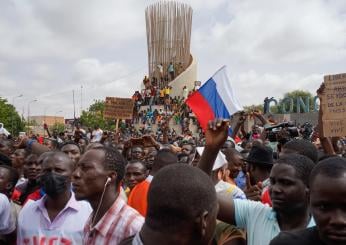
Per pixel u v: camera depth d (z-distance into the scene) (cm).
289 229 311
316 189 217
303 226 309
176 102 4231
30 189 568
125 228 301
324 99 652
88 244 311
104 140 1280
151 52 4678
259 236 320
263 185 512
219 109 765
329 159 225
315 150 472
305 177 306
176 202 171
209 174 314
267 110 3525
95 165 317
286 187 306
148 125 4050
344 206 211
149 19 4656
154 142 978
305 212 310
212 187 182
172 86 4588
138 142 985
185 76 4622
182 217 171
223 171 474
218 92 771
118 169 326
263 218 325
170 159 597
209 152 316
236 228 339
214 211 181
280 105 3819
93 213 323
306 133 1204
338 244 212
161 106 4472
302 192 305
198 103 777
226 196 346
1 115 6506
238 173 677
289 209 308
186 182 174
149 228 178
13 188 510
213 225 183
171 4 4547
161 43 4616
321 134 651
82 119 6544
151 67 4700
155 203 175
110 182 320
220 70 777
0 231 434
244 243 336
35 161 559
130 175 616
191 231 174
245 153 737
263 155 533
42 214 388
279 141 804
